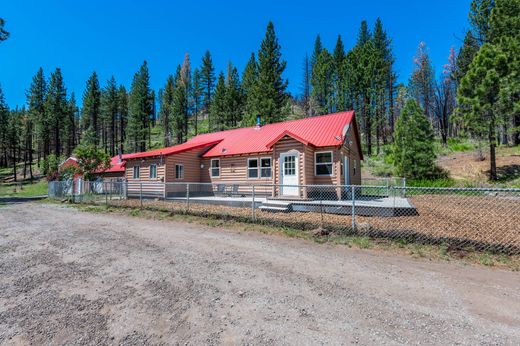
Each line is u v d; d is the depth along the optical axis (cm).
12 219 1007
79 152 1728
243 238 665
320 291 366
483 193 1482
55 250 584
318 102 3856
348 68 3344
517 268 438
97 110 5022
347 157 1498
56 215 1095
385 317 298
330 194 1272
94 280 419
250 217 865
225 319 300
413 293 356
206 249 575
